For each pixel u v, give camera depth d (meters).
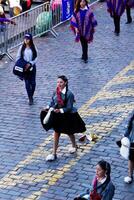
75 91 16.81
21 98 16.47
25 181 12.05
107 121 14.70
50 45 21.44
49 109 12.45
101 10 26.09
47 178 12.14
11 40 20.80
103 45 21.22
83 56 19.41
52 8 22.89
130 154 11.37
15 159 12.99
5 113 15.46
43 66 19.09
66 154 13.09
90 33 19.08
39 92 16.84
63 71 18.61
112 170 12.34
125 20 24.58
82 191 11.59
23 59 15.69
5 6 25.45
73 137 12.95
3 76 18.34
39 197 11.44
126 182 11.78
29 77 15.74
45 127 12.54
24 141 13.85
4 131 14.41
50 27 22.61
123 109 15.39
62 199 11.34
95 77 17.97
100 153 13.11
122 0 21.95
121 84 17.28
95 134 13.98
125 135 11.52
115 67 18.88
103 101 15.99
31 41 15.65
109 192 9.63
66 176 12.20
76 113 12.55
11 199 11.39
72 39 22.14
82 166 12.58
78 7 19.16
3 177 12.22
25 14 21.55
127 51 20.52
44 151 13.32
